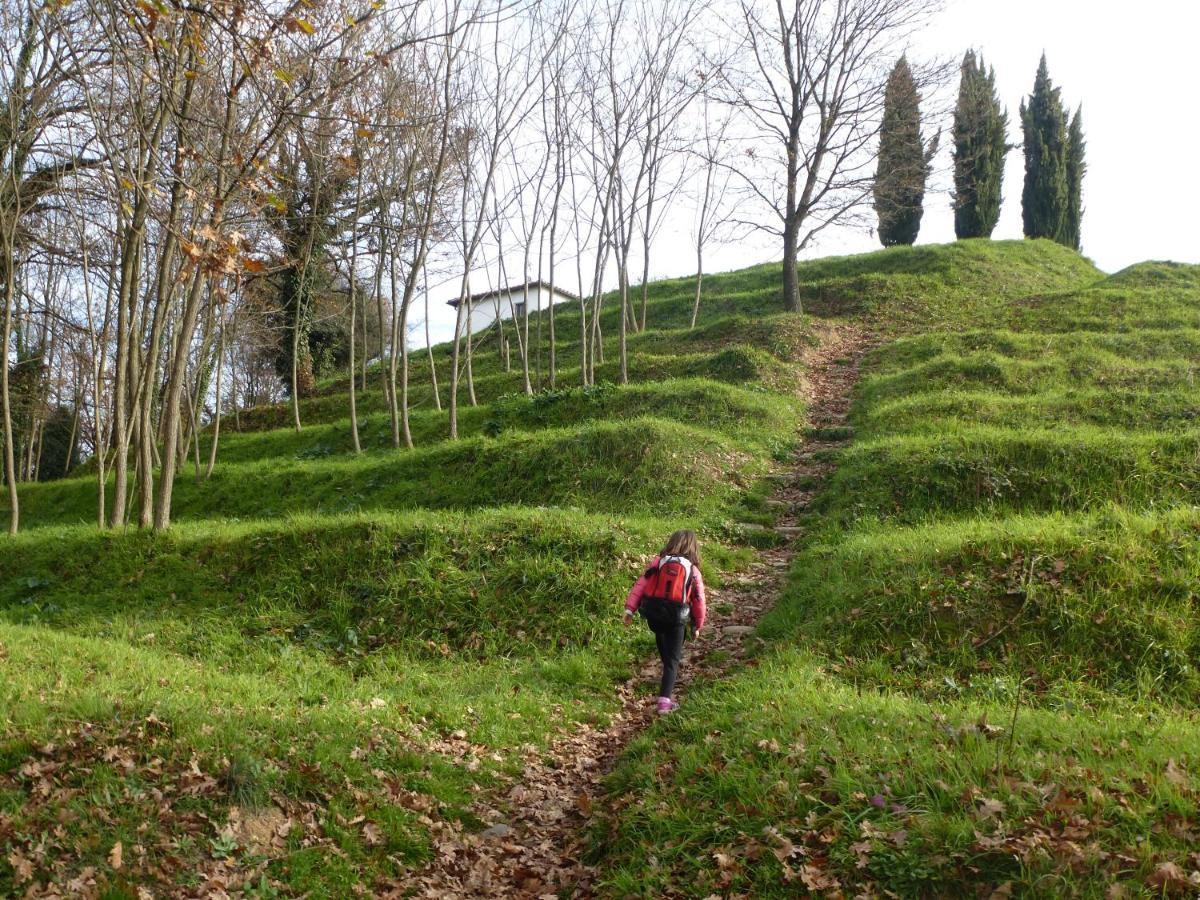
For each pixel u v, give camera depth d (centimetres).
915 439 1378
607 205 2258
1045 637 752
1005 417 1534
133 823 463
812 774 502
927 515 1161
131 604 1135
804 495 1427
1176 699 669
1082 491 1144
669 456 1473
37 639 813
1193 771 445
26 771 479
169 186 1123
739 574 1125
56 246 1780
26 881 406
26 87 1374
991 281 3167
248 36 693
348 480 1806
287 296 2970
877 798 451
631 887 460
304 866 473
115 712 568
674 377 2239
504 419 2011
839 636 809
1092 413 1504
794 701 631
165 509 1322
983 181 4434
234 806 498
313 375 3703
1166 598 764
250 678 780
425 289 2347
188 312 1284
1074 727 541
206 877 443
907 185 2778
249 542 1198
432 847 530
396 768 607
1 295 1803
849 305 2978
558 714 761
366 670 895
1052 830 397
